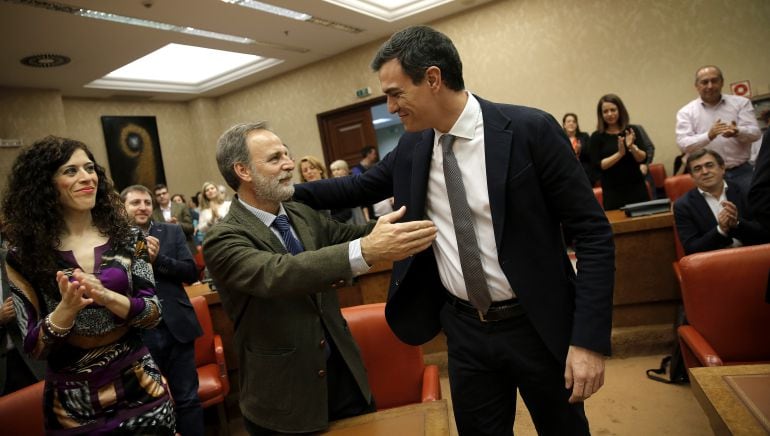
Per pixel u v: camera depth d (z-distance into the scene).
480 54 6.51
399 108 1.25
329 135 7.70
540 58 6.24
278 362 1.35
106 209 1.56
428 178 1.37
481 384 1.38
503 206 1.19
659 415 2.35
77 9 4.43
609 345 1.10
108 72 6.19
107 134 7.30
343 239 1.65
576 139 5.36
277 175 1.39
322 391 1.37
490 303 1.30
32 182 1.41
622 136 3.92
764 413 1.05
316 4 5.29
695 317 1.86
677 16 5.63
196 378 2.44
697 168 2.63
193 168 8.37
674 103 5.75
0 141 5.84
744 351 1.80
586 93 6.09
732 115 3.85
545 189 1.20
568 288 1.25
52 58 5.40
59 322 1.30
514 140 1.20
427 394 1.72
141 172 7.64
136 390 1.47
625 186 3.74
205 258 1.36
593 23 5.97
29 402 1.67
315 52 7.03
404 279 1.40
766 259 1.79
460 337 1.38
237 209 1.45
